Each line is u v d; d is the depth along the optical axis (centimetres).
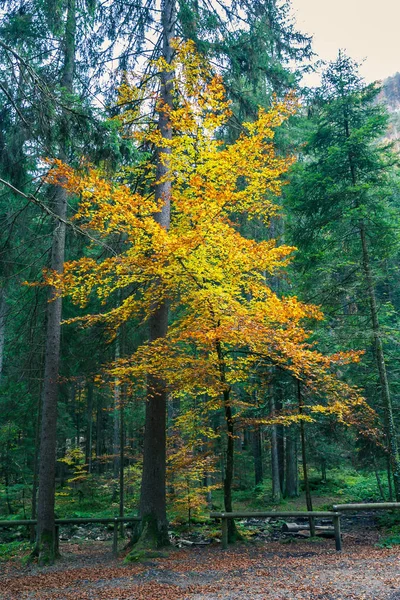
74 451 1983
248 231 1706
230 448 1142
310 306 953
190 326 984
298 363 940
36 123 827
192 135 1057
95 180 866
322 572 752
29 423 1698
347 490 2133
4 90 754
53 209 1102
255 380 1556
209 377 1018
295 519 1611
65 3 1122
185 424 1355
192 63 1098
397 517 1254
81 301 1052
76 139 937
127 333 1382
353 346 1416
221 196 917
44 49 1157
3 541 1366
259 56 1310
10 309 1238
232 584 710
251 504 2003
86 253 1349
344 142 1427
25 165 1011
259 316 916
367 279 1359
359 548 992
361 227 1366
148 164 1231
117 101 1250
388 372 1543
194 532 1334
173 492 1467
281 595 619
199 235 895
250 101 1361
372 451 1673
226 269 998
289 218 1656
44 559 989
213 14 1235
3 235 1004
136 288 1207
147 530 1028
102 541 1313
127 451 1909
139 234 944
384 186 1418
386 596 575
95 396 2495
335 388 1140
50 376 1119
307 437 1917
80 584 787
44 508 1051
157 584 741
